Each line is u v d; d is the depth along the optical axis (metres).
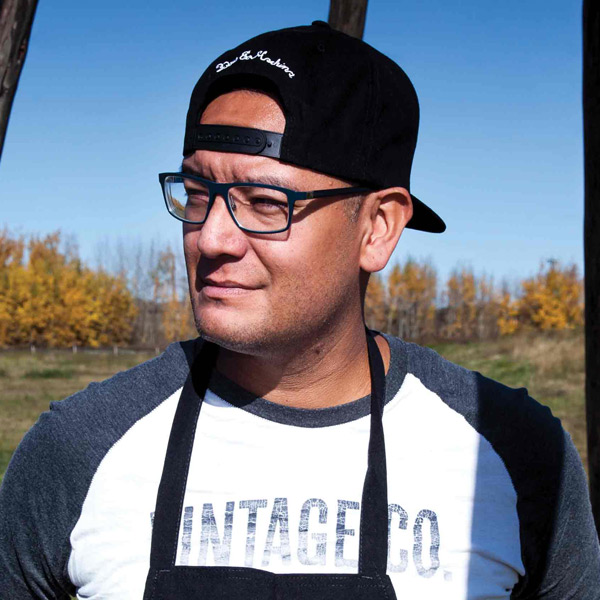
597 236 2.45
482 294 62.47
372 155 1.42
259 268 1.31
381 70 1.47
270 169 1.30
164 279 64.50
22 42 2.37
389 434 1.43
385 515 1.34
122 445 1.39
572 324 52.94
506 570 1.41
